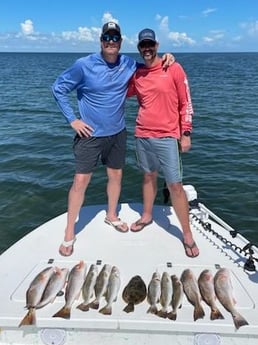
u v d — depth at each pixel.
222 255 4.10
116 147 4.43
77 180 4.22
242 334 3.09
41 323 3.14
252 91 33.47
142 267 3.90
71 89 4.13
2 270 3.84
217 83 42.72
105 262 3.98
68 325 3.14
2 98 29.56
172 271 3.83
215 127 16.95
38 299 3.34
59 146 13.29
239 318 3.12
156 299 3.34
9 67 87.94
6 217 7.53
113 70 4.06
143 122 4.21
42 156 11.90
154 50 3.91
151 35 3.85
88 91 4.10
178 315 3.19
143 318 3.14
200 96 29.72
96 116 4.15
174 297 3.36
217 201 8.34
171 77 3.99
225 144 13.66
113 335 3.18
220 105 24.33
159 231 4.59
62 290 3.50
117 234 4.53
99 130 4.18
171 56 4.07
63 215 4.98
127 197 8.61
